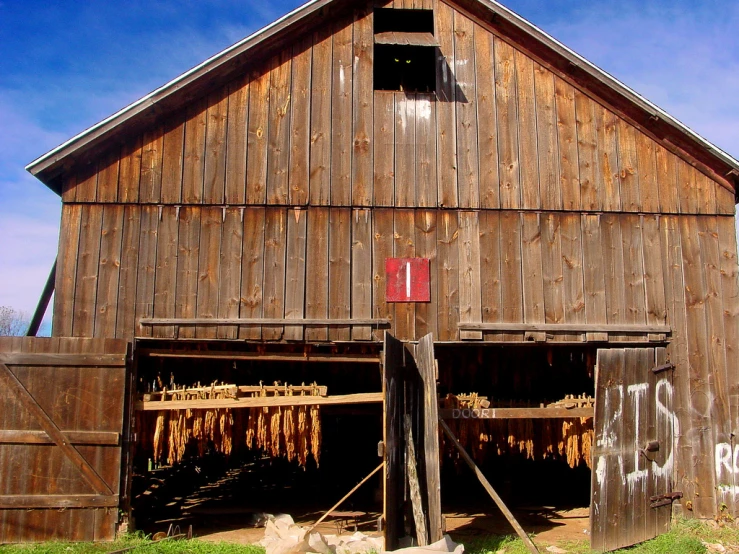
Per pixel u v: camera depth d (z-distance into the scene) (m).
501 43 9.84
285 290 8.91
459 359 10.48
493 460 12.59
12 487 8.16
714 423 9.16
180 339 8.69
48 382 8.38
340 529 9.16
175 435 8.74
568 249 9.34
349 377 10.83
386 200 9.23
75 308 8.65
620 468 8.63
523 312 9.11
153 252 8.86
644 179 9.62
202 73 9.06
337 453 12.70
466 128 9.54
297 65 9.52
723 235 9.58
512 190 9.41
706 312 9.36
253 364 10.48
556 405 9.42
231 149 9.20
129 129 9.08
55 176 8.99
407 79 11.62
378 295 8.98
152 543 8.06
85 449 8.31
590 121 9.71
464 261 9.17
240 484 12.52
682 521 8.98
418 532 7.85
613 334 9.15
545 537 9.00
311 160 9.27
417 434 8.50
